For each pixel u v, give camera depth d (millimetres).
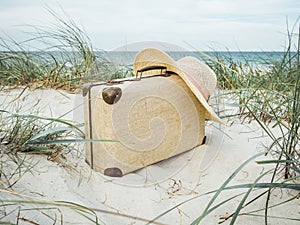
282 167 1601
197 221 988
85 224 1174
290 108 2053
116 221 1231
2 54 3238
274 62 2850
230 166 1697
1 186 1294
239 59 3246
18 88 2998
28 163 1484
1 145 1525
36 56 3350
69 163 1622
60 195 1339
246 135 2102
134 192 1451
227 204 1347
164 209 1337
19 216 1137
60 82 3111
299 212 1253
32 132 1676
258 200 1347
